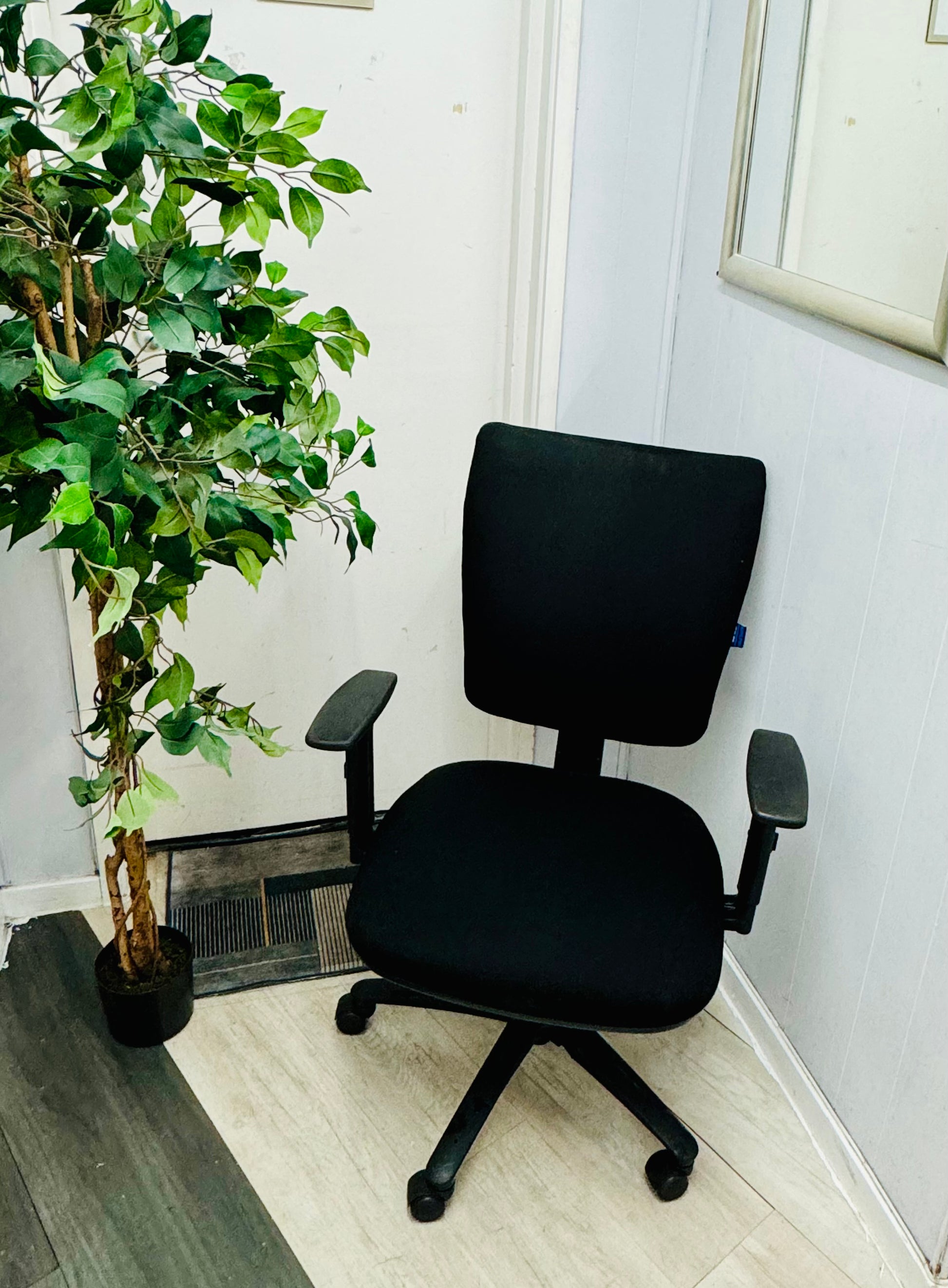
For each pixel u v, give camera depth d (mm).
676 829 1511
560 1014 1246
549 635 1579
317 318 1335
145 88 1047
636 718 1605
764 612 1633
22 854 1917
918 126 1146
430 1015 1790
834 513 1431
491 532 1559
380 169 1752
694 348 1782
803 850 1578
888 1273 1400
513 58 1730
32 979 1821
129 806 1210
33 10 1445
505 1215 1460
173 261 1067
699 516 1496
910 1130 1358
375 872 1386
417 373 1918
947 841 1243
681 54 1650
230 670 2023
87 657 1769
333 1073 1669
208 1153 1528
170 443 1154
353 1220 1443
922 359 1213
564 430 1972
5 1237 1404
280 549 1941
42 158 1172
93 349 1197
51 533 1677
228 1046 1707
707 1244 1433
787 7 1377
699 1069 1712
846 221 1301
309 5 1614
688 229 1751
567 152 1704
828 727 1481
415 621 2107
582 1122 1605
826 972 1537
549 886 1371
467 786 1575
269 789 2156
